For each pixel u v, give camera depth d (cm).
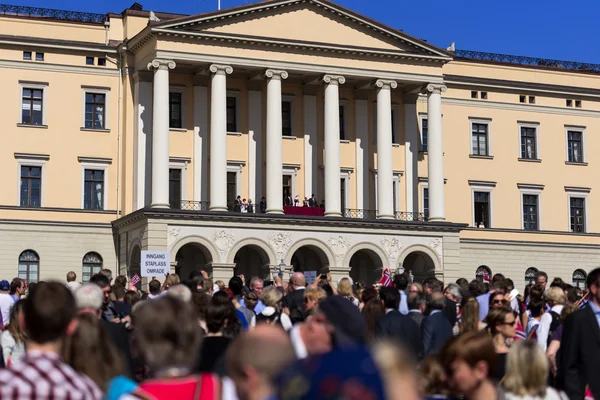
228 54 6328
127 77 6569
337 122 6588
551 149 7819
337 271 6397
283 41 6406
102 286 1730
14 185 6312
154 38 6181
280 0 6425
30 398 692
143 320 729
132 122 6556
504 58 7900
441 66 6881
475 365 943
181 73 6606
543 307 1952
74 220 6394
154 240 5962
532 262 7600
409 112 7194
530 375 1030
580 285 7788
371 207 7019
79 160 6450
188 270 6494
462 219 7425
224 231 6153
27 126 6362
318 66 6550
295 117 6888
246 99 6762
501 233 7500
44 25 6525
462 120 7519
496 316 1427
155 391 718
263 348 608
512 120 7694
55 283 780
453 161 7444
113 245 6469
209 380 730
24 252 6275
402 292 2169
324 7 6569
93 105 6538
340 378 441
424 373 977
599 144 8012
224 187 6272
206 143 6644
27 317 762
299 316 1942
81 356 834
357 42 6675
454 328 2052
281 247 6278
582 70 8106
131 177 6512
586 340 1363
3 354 1530
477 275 7400
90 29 6619
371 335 1588
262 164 6775
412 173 7156
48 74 6444
